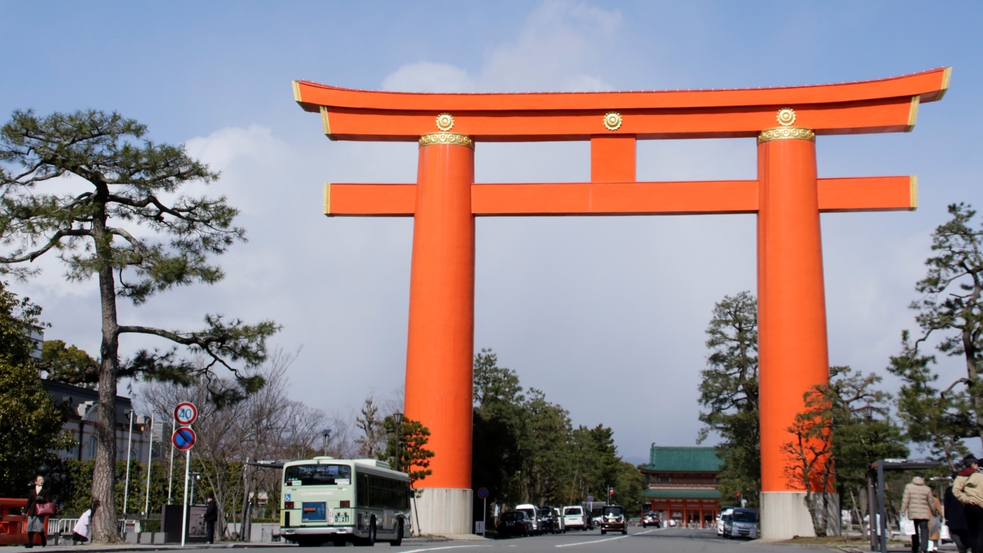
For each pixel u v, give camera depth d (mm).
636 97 45781
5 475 29688
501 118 46531
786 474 42688
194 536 34281
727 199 45094
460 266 45719
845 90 44781
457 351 45406
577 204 45531
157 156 30562
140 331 31969
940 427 33594
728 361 64938
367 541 30109
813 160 45031
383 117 46750
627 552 26000
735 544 37281
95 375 32438
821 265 44375
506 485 63156
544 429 75875
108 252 30203
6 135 30125
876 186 44500
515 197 45938
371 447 54656
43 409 30547
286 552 24297
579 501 110688
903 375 35562
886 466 27250
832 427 40688
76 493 48406
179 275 30719
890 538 42562
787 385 43188
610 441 133375
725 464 89125
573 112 46125
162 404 49625
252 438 49469
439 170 46062
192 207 31969
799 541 39562
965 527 17188
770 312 43969
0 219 29516
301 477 28875
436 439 44781
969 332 35219
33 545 24078
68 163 30156
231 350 32438
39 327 34094
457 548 26438
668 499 135000
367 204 46781
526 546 30203
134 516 42094
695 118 45656
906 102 44562
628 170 45625
